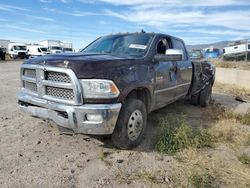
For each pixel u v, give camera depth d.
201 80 7.44
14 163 3.77
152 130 5.34
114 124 3.94
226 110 6.98
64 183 3.34
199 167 3.84
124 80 4.06
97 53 4.86
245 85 14.69
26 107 4.43
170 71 5.50
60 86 3.89
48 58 4.17
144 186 3.33
